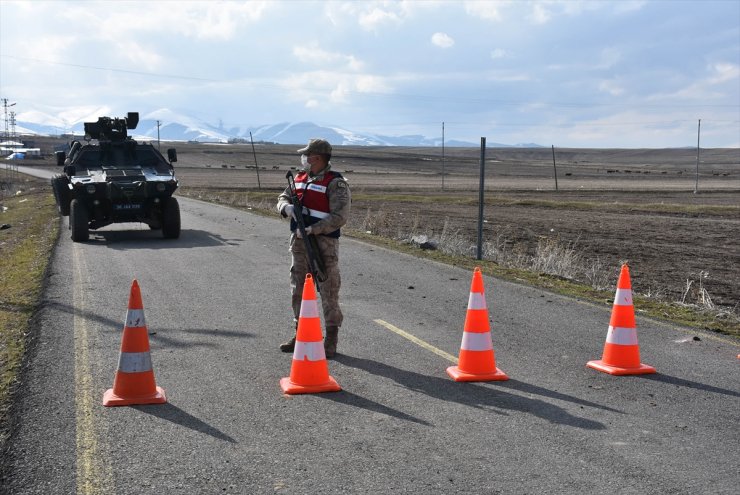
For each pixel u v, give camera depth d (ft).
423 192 198.59
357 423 16.40
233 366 21.02
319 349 19.02
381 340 24.30
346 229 64.23
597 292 34.17
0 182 209.87
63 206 60.13
